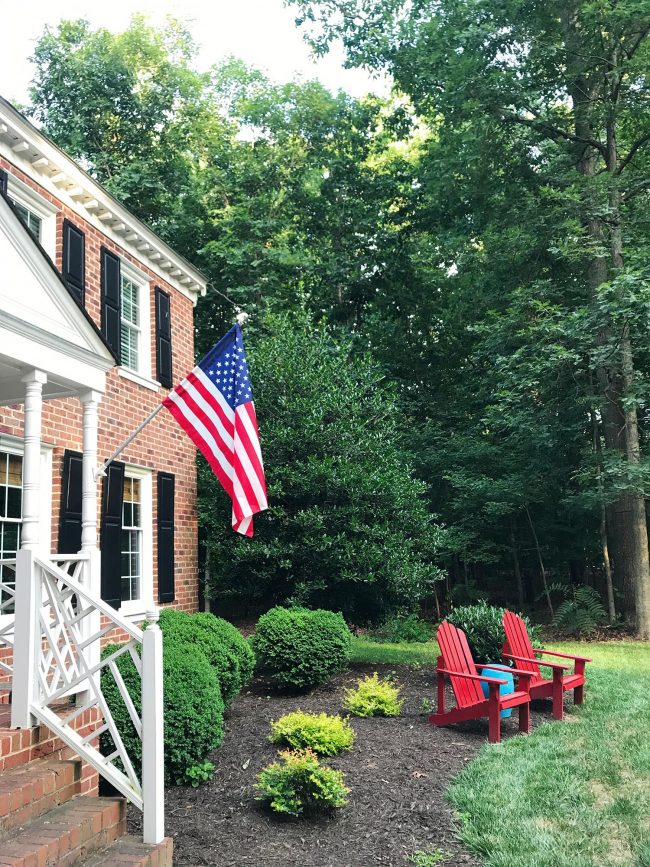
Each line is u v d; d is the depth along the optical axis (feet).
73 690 15.96
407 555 37.83
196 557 39.45
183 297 41.09
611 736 21.81
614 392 50.65
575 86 51.96
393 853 14.29
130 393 33.30
